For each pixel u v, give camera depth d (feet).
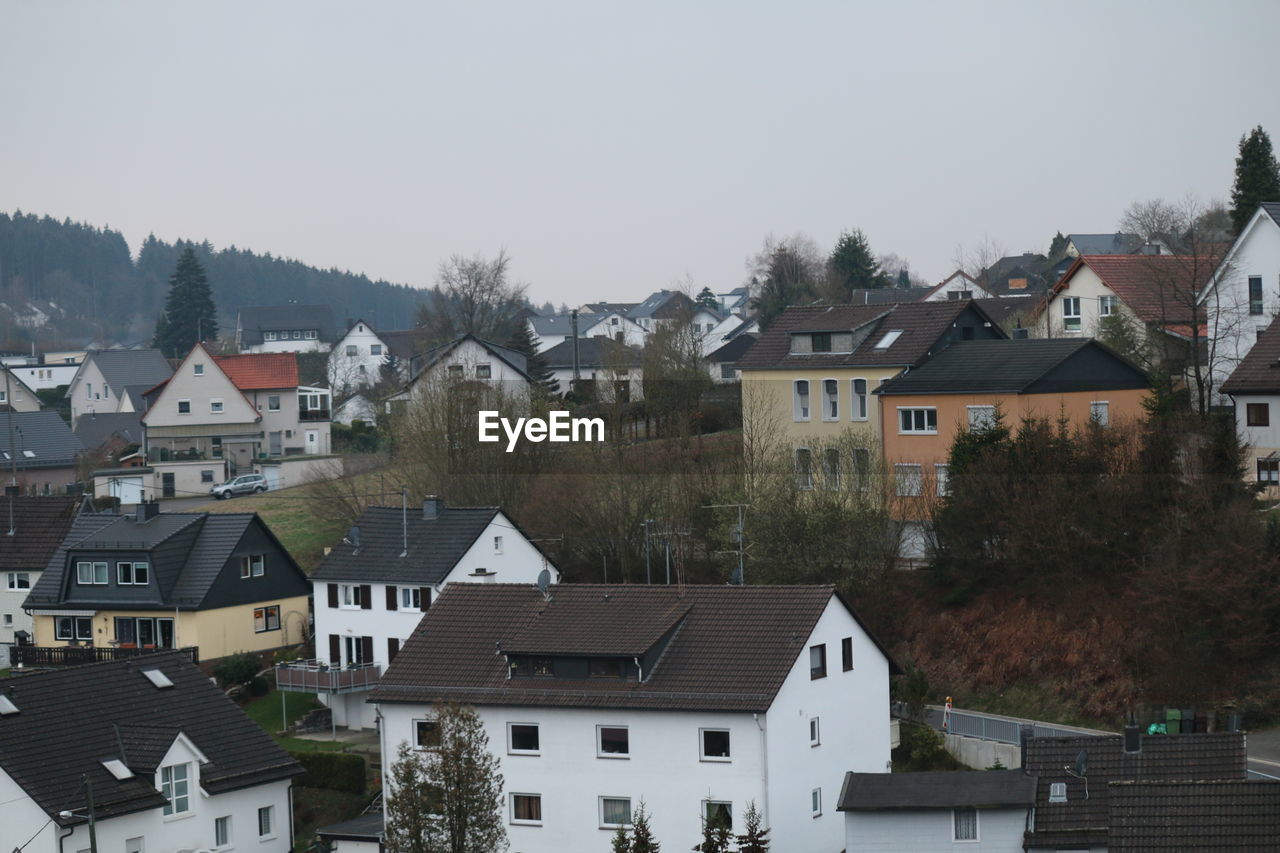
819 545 352.08
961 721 298.35
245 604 393.29
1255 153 474.90
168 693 284.00
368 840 263.90
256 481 568.82
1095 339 385.70
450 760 226.38
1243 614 291.99
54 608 394.52
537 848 260.42
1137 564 316.19
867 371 406.82
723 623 267.18
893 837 221.46
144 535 395.96
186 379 644.27
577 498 398.42
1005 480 336.49
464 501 418.10
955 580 341.00
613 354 558.15
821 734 264.72
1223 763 220.23
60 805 246.06
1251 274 404.36
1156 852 193.47
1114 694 300.20
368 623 360.48
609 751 257.14
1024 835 217.15
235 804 271.49
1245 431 346.33
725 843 209.05
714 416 502.38
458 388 443.32
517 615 279.49
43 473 602.85
